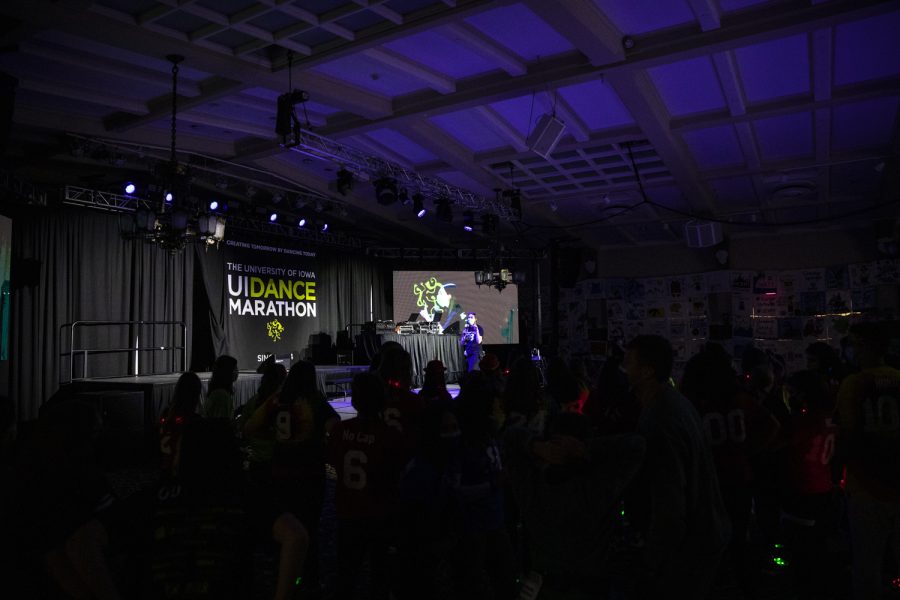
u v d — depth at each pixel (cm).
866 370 346
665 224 1598
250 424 421
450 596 415
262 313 1516
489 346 1842
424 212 1370
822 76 778
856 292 1534
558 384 450
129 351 1211
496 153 1122
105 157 1053
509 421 370
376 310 1864
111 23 662
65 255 1138
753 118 903
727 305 1677
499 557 316
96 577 197
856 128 979
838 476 520
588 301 1883
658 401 250
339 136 1026
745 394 392
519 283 1783
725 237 1678
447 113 944
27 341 1060
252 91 912
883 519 329
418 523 306
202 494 206
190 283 1370
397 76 846
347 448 349
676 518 228
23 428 969
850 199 1353
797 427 408
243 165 1202
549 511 234
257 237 1520
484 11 647
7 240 938
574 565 230
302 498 402
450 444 309
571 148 1048
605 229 1680
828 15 636
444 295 1848
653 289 1800
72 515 201
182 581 199
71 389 966
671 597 238
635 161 1150
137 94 905
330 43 736
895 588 426
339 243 1702
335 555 504
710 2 652
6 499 207
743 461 376
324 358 1612
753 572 388
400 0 644
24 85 838
